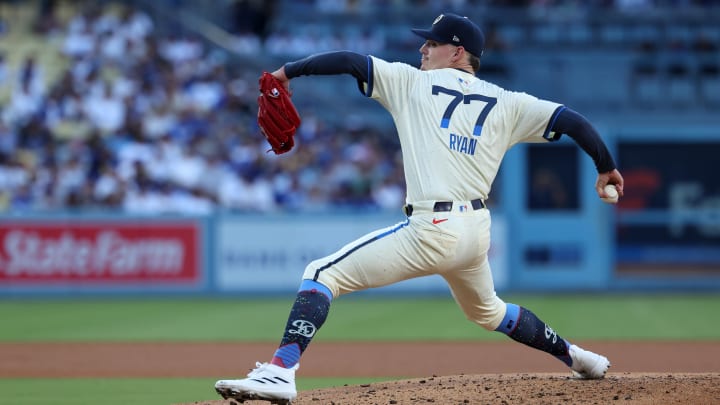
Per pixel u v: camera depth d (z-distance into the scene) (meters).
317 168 68.06
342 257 18.59
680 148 66.81
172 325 45.66
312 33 78.88
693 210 66.38
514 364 32.06
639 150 66.94
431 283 61.72
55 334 42.41
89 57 75.44
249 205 65.50
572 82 71.31
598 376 21.23
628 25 76.94
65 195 64.56
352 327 44.38
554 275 63.50
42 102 71.75
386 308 53.75
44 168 66.25
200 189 65.81
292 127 19.38
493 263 62.81
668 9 79.12
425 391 20.25
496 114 18.88
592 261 63.47
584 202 63.31
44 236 60.72
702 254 66.50
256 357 34.44
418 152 18.55
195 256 61.28
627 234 66.81
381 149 71.81
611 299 58.31
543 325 20.98
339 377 29.41
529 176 63.50
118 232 61.00
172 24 80.69
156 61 75.69
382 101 19.05
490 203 67.25
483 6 80.00
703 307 53.19
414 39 77.19
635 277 64.38
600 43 74.19
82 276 60.81
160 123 70.56
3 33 77.56
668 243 66.69
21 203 64.38
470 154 18.56
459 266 18.94
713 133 66.25
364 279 18.64
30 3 79.94
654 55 73.94
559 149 63.16
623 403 18.45
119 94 72.06
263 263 61.44
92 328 44.69
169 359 33.94
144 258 61.09
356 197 66.56
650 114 66.94
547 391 19.80
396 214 61.25
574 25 76.81
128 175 65.31
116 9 80.56
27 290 60.72
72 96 71.50
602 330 42.38
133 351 36.34
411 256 18.42
